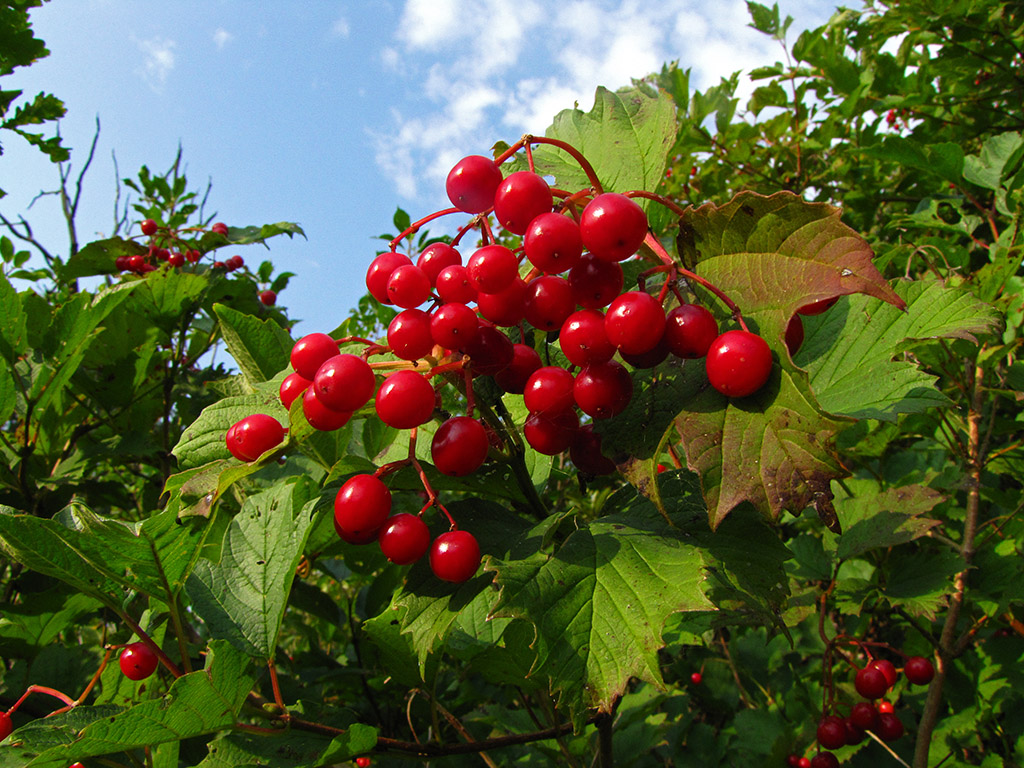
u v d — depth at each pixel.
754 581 0.14
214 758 0.14
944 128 0.39
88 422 0.31
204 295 0.32
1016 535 0.26
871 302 0.17
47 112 0.28
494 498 0.17
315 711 0.17
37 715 0.20
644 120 0.17
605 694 0.12
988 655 0.26
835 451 0.11
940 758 0.25
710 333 0.12
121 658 0.16
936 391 0.16
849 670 0.31
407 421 0.13
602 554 0.13
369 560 0.24
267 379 0.20
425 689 0.16
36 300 0.28
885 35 0.38
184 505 0.16
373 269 0.15
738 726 0.30
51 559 0.14
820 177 0.43
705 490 0.12
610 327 0.12
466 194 0.14
